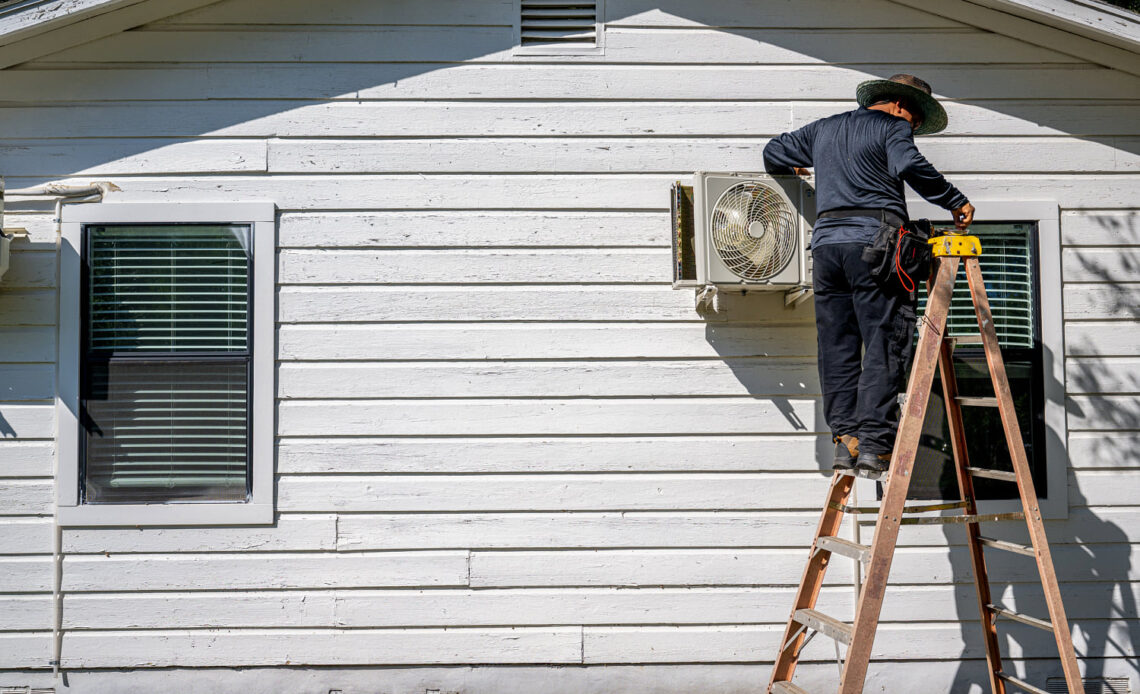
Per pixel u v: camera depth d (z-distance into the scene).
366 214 4.61
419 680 4.53
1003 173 4.73
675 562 4.57
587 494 4.57
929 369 3.64
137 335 4.55
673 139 4.68
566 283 4.63
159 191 4.56
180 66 4.60
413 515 4.55
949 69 4.75
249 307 4.57
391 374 4.57
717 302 4.55
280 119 4.62
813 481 4.61
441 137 4.65
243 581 4.50
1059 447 4.67
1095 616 4.63
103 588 4.47
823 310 4.06
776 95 4.71
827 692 4.55
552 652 4.54
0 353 4.49
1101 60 4.75
